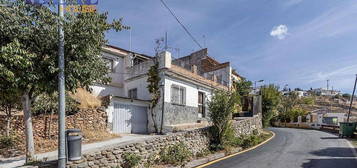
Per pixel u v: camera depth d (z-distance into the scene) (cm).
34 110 1114
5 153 909
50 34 615
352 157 1005
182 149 932
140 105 1666
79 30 632
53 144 1050
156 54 1717
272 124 4428
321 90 10550
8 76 545
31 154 679
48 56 646
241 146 1313
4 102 933
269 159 966
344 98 8494
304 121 3925
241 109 2559
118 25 730
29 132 683
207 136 1179
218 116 1233
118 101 1524
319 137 1852
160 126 1597
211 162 937
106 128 1399
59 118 594
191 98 1928
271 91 2633
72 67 639
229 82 2609
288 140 1636
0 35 575
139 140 809
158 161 849
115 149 721
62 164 584
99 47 721
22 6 582
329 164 872
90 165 647
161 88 1645
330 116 4181
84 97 1431
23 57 552
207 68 2847
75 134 627
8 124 1009
